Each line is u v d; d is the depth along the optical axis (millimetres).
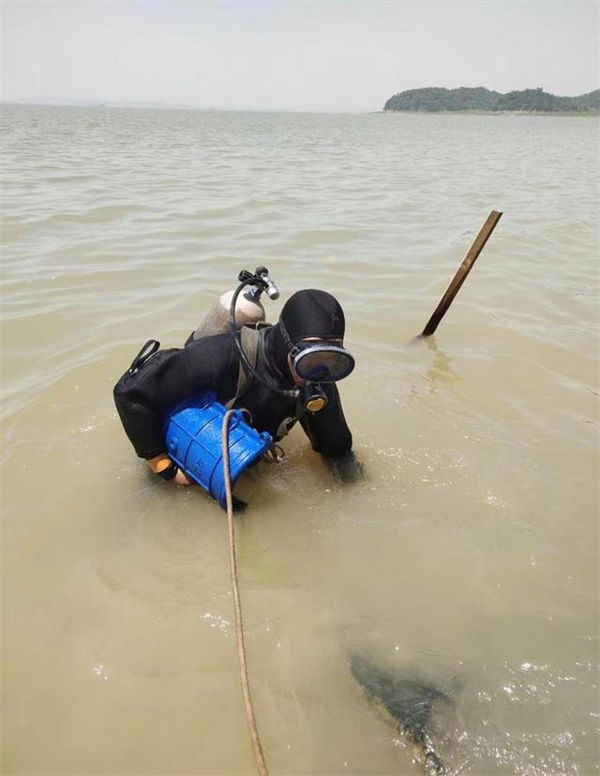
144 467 3230
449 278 6449
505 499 3107
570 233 8688
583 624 2414
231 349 2873
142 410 2801
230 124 59156
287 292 5852
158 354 2848
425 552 2748
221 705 2062
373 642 2301
